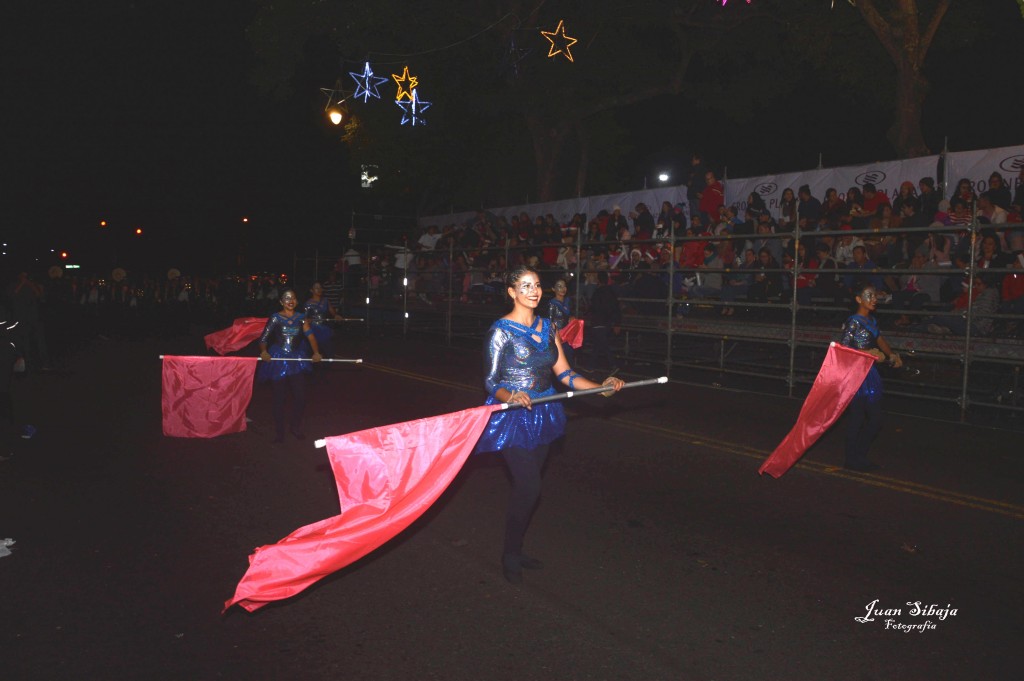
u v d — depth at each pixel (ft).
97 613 14.99
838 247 45.68
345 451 14.35
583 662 13.20
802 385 42.55
